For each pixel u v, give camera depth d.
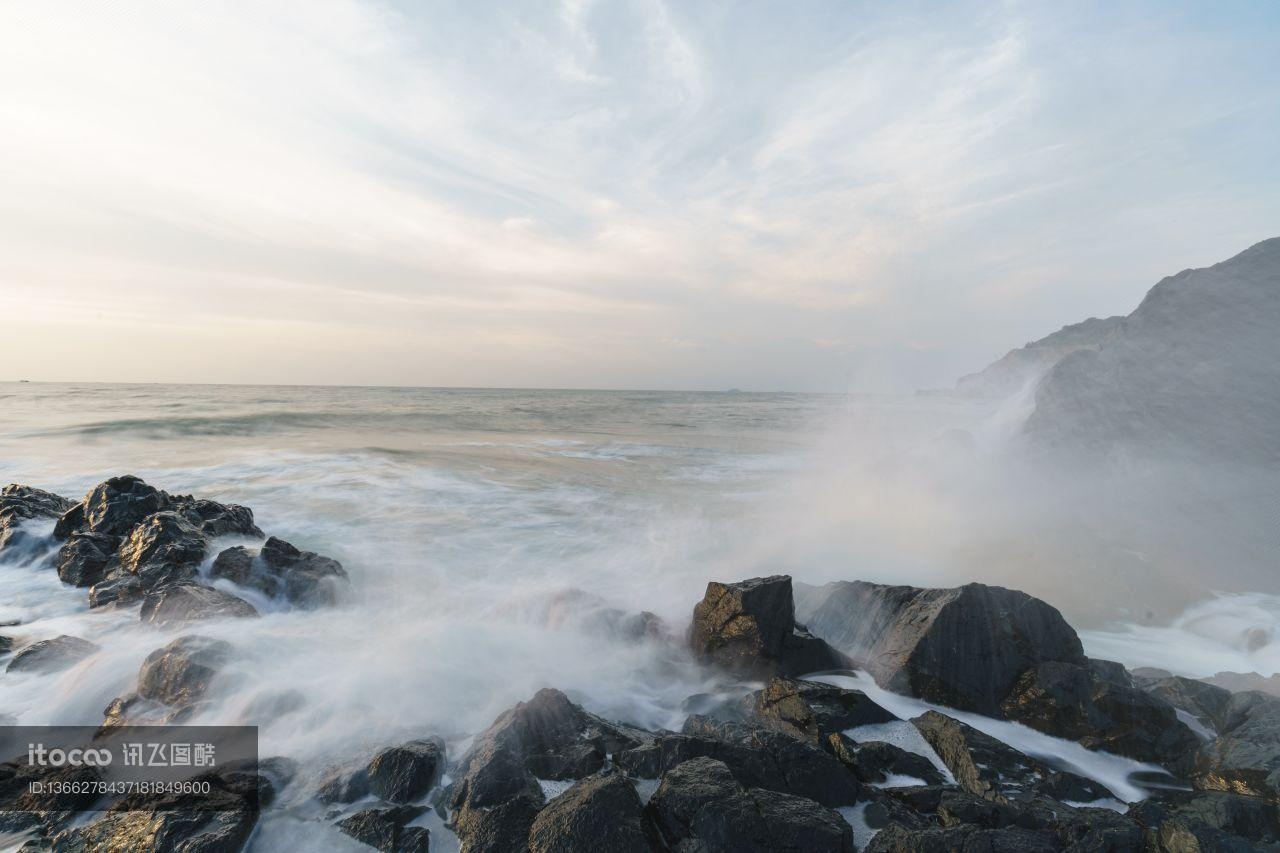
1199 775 5.84
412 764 5.50
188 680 6.60
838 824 4.61
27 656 7.40
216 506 13.38
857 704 6.68
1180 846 4.47
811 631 9.09
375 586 10.81
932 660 7.39
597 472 22.97
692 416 57.28
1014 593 7.84
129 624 8.75
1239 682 7.54
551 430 39.19
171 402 54.88
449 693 7.02
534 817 4.85
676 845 4.53
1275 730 5.88
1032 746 6.47
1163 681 7.45
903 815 5.16
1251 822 4.86
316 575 10.29
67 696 6.82
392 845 4.82
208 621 8.42
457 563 12.20
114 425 31.56
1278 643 8.58
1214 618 9.41
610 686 7.70
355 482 19.22
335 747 5.93
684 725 6.77
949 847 4.39
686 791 4.77
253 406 50.00
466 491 18.73
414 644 8.07
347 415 41.44
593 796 4.69
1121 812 5.29
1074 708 6.67
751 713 7.00
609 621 9.09
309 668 7.37
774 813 4.61
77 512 12.74
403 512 15.91
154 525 11.12
